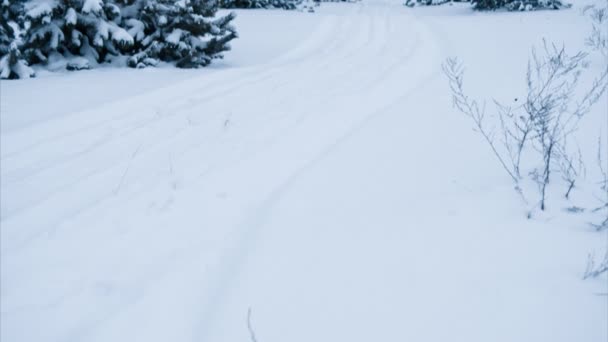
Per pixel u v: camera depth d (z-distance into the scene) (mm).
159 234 2461
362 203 2494
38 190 3070
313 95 5609
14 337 1714
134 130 4297
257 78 6789
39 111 4770
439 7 21172
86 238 2455
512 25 11312
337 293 1671
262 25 14039
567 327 1386
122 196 2971
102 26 7328
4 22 7094
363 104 5004
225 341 1493
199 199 2863
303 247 2053
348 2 24906
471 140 3479
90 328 1732
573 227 2018
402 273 1758
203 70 7672
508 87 5066
